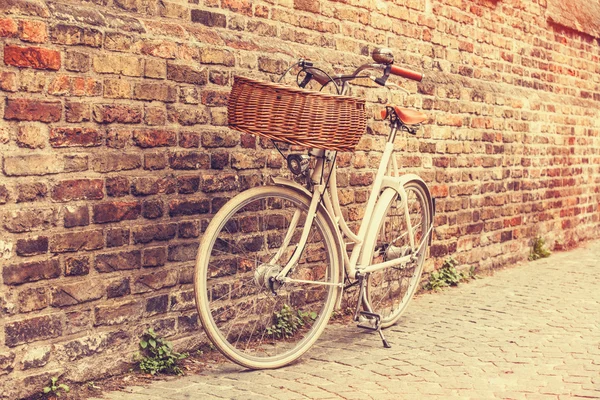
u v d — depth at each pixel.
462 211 6.09
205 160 3.88
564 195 7.84
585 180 8.31
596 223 8.66
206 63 3.87
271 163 4.27
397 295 4.52
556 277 6.21
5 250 3.04
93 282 3.37
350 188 4.93
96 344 3.38
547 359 3.81
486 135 6.37
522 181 6.98
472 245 6.25
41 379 3.16
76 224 3.29
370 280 4.16
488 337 4.24
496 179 6.55
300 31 4.55
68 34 3.23
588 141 8.34
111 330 3.45
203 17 3.94
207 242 3.44
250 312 4.15
